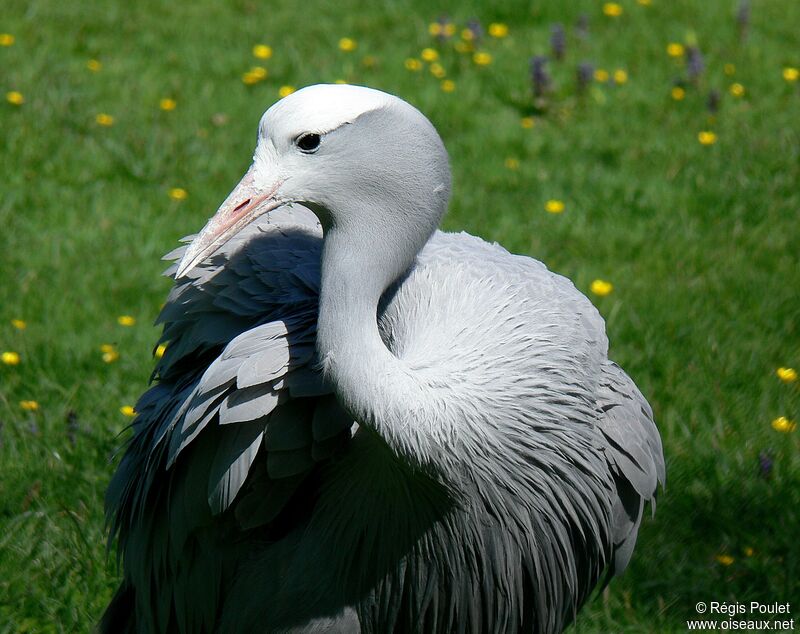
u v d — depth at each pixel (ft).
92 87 42.55
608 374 17.87
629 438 17.78
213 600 17.61
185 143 38.99
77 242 33.30
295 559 16.93
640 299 31.60
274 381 15.97
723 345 29.78
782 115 43.70
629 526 18.30
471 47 47.91
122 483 18.70
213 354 18.20
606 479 17.13
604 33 50.67
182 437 16.25
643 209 36.94
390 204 15.02
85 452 24.41
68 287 31.12
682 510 24.53
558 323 16.57
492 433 15.43
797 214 36.78
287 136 14.94
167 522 17.76
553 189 37.73
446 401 15.01
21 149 37.63
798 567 22.99
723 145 41.11
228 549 17.34
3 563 21.36
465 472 15.48
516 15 51.96
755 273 33.30
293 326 16.42
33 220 34.24
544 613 17.49
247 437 16.07
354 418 14.94
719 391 28.02
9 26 46.78
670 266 33.50
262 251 18.37
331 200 14.99
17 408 25.94
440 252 17.25
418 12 51.88
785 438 26.43
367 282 14.96
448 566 16.60
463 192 37.06
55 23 47.83
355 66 45.98
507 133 41.37
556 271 32.73
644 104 44.27
